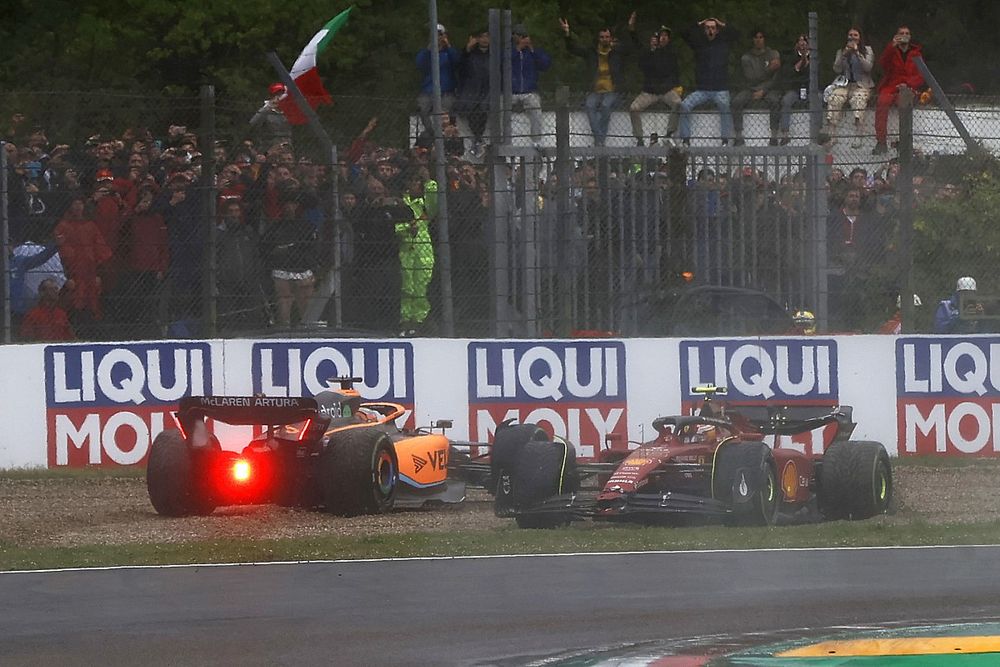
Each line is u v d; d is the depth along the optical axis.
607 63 69.50
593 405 57.09
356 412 48.62
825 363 57.91
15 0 88.19
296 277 56.56
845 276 60.31
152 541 40.59
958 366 58.62
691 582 32.38
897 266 60.12
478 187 57.34
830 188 59.59
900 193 57.84
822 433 57.94
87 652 25.30
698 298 57.88
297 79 60.69
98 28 87.38
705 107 66.94
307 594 31.34
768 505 41.94
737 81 90.31
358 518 45.03
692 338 57.31
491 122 56.69
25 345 55.84
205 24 87.38
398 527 43.22
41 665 24.27
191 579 33.59
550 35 92.06
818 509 45.06
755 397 57.53
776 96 66.50
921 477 54.09
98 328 56.53
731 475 40.84
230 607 29.83
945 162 62.84
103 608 29.92
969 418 58.69
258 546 38.31
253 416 44.62
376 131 63.12
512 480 42.62
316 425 44.94
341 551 37.59
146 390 56.22
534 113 62.75
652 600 30.09
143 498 49.75
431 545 38.50
